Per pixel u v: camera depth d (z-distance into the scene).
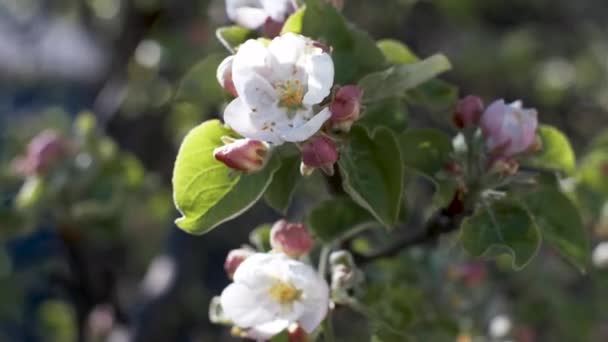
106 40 1.63
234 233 1.48
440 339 0.96
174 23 1.49
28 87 2.34
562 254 0.85
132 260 1.55
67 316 1.37
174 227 1.30
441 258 1.01
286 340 0.79
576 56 2.03
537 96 1.91
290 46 0.76
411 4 1.73
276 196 0.80
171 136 1.50
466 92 1.91
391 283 0.92
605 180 0.99
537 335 1.23
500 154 0.83
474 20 1.92
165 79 1.46
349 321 1.09
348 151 0.79
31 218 1.10
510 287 1.19
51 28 2.09
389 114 0.85
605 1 2.08
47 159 1.09
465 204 0.84
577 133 1.83
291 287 0.78
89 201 1.11
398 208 0.79
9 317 1.22
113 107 1.47
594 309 1.19
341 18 0.81
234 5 0.83
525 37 1.92
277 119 0.75
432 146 0.85
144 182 1.17
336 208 0.85
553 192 0.86
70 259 1.14
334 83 0.81
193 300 1.35
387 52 0.87
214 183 0.78
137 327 1.21
